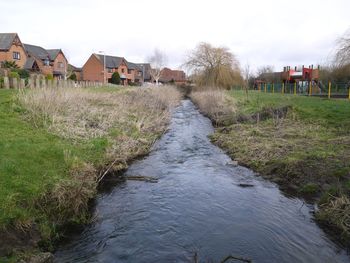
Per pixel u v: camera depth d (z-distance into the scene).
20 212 6.48
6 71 29.12
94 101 21.58
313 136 13.95
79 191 7.96
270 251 6.35
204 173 11.44
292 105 20.56
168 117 24.92
